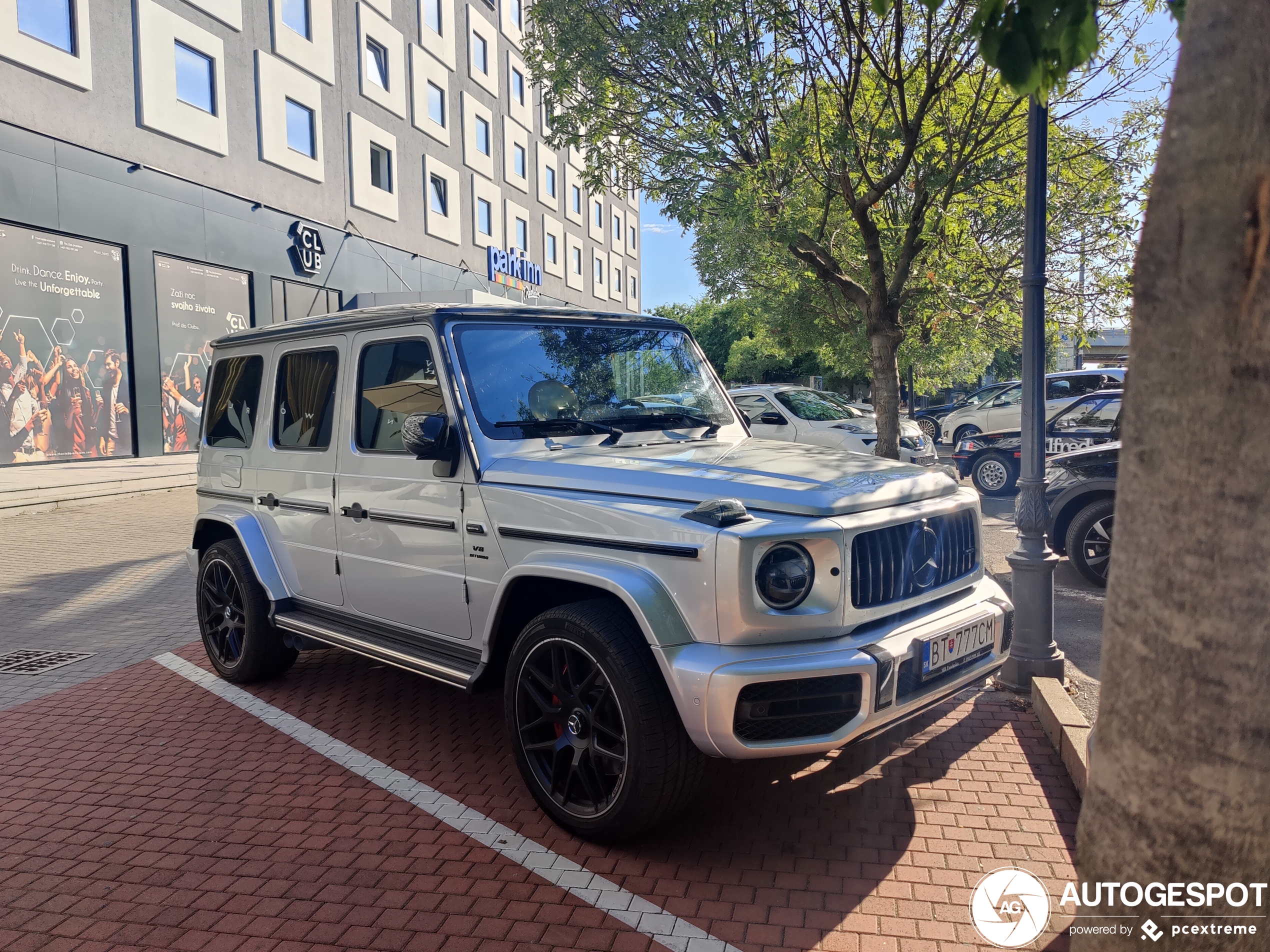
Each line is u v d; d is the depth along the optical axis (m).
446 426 3.72
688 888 2.98
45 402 15.66
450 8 29.77
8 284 14.91
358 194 24.62
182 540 10.67
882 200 8.53
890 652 2.97
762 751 2.84
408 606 4.05
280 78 21.31
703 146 8.12
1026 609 4.70
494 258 33.03
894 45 7.30
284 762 4.13
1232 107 1.17
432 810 3.61
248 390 5.19
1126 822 1.32
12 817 3.65
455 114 30.38
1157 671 1.27
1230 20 1.18
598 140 8.84
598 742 3.21
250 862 3.23
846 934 2.71
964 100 7.80
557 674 3.32
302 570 4.73
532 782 3.43
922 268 8.85
